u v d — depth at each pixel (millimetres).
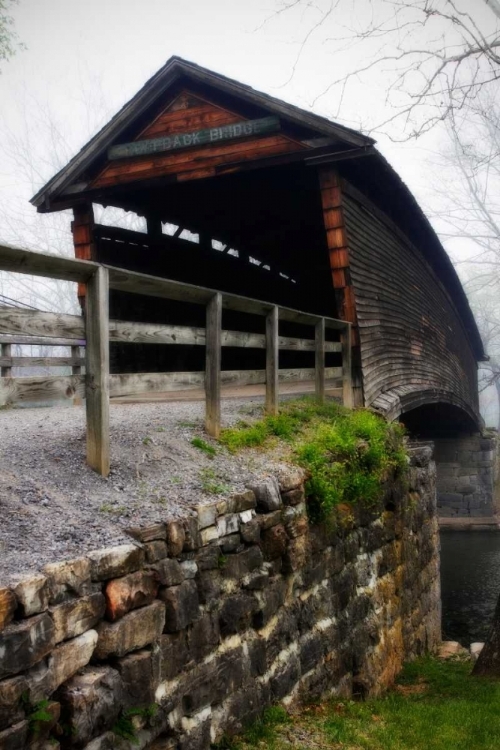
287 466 5891
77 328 4496
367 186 11273
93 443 4551
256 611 4926
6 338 7434
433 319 17234
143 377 5102
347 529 6824
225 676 4441
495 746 5406
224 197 12914
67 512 3904
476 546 21594
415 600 9430
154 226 13062
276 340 7242
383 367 11523
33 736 2928
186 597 4055
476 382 29953
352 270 10094
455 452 25234
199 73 9680
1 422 6113
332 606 6324
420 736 5539
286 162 9695
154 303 12789
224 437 6043
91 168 10828
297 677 5457
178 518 4105
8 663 2859
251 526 4887
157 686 3766
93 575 3404
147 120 10453
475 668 8602
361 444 7520
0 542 3383
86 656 3289
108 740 3354
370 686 7004
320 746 4750
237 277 15891
